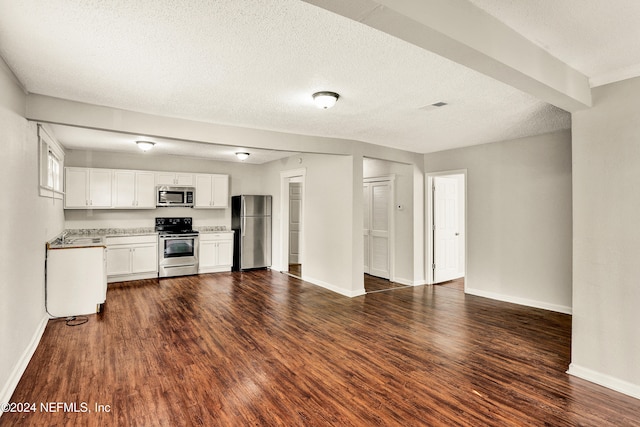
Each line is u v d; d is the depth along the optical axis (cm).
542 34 202
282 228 705
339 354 310
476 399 238
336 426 207
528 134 460
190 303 471
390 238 637
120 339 340
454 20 164
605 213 258
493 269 512
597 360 261
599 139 261
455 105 334
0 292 221
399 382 261
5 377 232
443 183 639
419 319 412
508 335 360
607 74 253
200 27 193
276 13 179
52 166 438
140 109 346
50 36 202
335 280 547
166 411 221
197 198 691
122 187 613
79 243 444
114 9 174
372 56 230
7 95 239
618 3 172
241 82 275
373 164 675
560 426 208
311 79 270
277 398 238
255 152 627
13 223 253
